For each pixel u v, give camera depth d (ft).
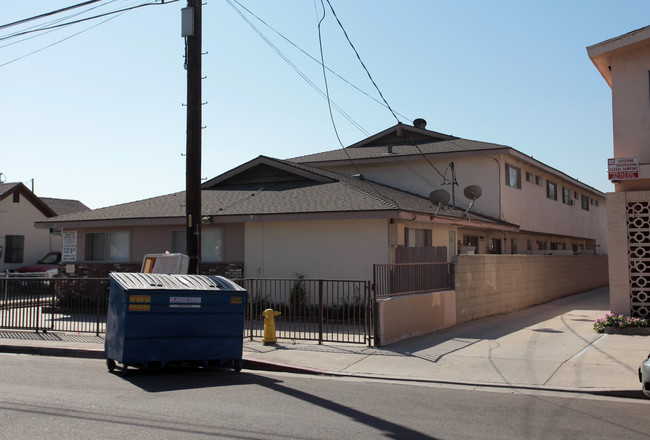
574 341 41.19
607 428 22.18
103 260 69.41
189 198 41.14
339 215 56.03
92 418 22.45
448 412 24.50
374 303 40.40
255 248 61.77
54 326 49.93
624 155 47.83
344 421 22.77
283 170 74.18
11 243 110.01
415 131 98.37
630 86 48.08
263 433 20.79
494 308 59.52
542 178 100.73
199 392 27.81
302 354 37.81
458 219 64.59
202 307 33.32
